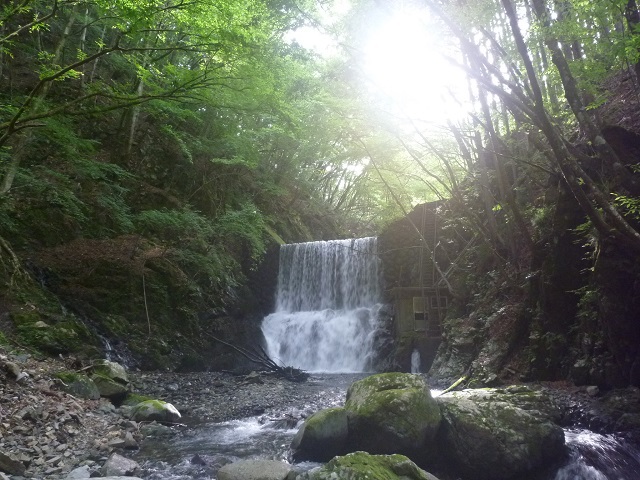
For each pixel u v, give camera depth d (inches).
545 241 352.8
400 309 573.6
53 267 452.1
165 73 458.3
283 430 294.4
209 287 606.5
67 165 508.7
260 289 734.5
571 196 310.8
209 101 323.0
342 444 231.5
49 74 278.5
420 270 593.6
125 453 241.6
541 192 418.0
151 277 528.7
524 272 392.5
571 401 273.1
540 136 363.6
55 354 363.9
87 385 307.4
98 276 482.9
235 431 292.5
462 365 418.9
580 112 262.8
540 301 342.3
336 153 653.9
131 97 292.5
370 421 229.0
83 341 409.7
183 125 669.9
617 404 253.6
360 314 653.9
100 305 467.5
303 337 681.6
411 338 555.5
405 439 222.2
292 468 199.0
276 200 884.0
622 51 223.8
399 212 745.0
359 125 485.4
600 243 266.7
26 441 222.8
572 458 222.5
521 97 243.4
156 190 615.2
